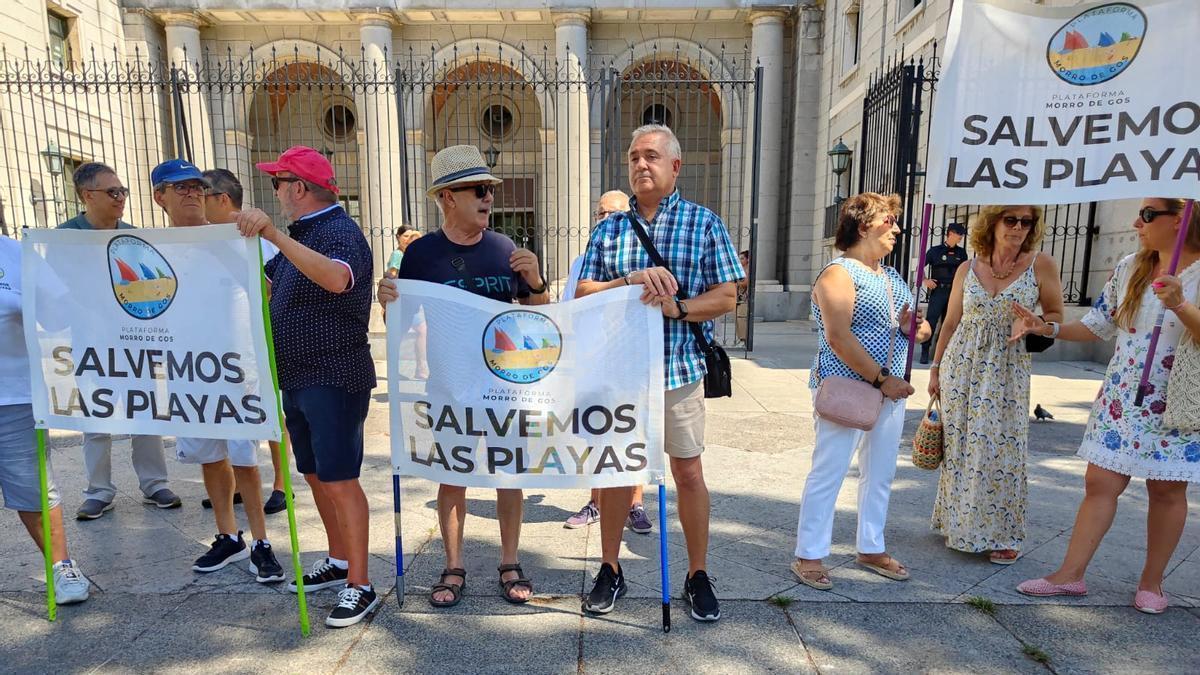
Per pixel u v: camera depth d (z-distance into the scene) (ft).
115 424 9.03
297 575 8.75
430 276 9.39
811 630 8.88
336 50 54.29
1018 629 8.86
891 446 10.00
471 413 8.93
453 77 54.75
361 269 8.99
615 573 9.62
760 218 54.29
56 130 43.19
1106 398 9.39
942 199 9.20
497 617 9.26
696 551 9.28
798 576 10.15
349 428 9.12
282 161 8.88
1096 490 9.45
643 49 55.06
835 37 49.67
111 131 46.80
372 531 12.14
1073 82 8.63
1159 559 9.16
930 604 9.49
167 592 9.99
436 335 8.91
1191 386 8.36
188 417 8.85
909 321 9.70
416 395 9.10
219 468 10.55
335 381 8.94
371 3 50.78
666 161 8.84
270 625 9.09
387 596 9.84
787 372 27.89
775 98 53.42
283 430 9.30
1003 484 10.44
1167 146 8.24
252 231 8.07
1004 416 10.40
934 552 11.13
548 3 51.13
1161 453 8.77
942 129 9.09
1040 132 8.82
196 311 8.57
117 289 8.76
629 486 8.98
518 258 9.20
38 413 9.07
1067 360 29.19
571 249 52.44
